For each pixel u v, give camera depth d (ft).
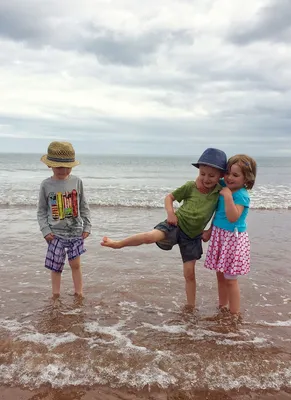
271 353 10.10
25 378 8.73
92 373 8.97
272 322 12.24
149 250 21.47
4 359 9.46
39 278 16.22
